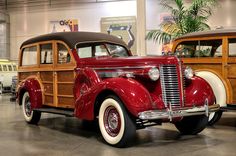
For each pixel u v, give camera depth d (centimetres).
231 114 758
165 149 429
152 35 1056
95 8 1498
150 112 411
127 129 427
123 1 1456
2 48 1639
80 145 458
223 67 577
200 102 467
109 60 485
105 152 418
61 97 566
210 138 493
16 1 1636
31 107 611
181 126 527
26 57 668
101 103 465
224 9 1259
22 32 1638
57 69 570
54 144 466
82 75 505
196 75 542
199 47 616
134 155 402
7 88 1539
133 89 420
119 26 1447
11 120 688
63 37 560
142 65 451
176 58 455
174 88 450
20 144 468
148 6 1373
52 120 685
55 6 1568
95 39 568
